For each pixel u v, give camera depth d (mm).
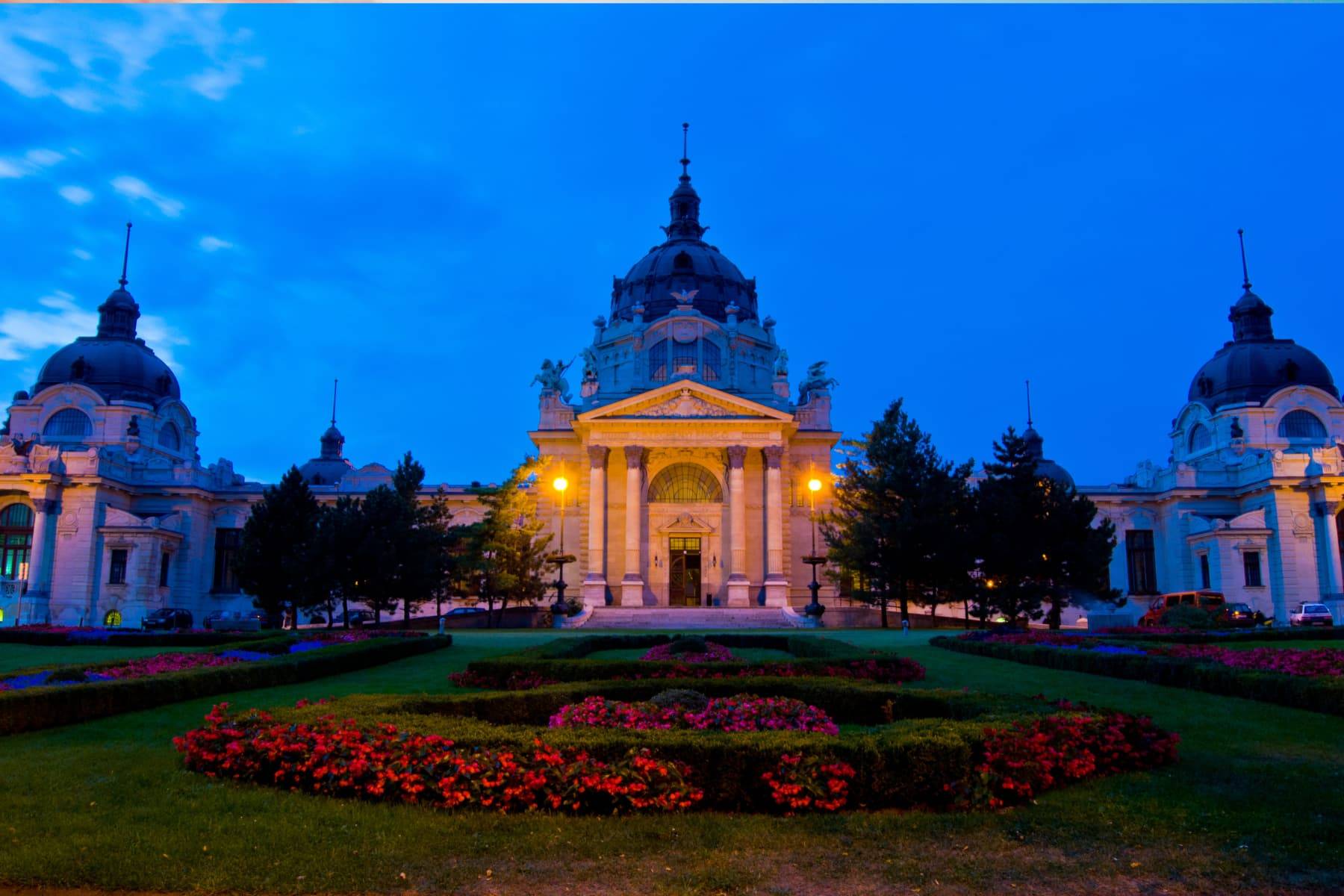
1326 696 18047
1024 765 12266
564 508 73812
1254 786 12922
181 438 83188
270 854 10086
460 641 40312
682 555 73562
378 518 54594
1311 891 9398
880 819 11453
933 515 53594
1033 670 27469
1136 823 11312
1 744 15367
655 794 11711
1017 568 51344
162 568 73438
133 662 24188
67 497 71438
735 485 69562
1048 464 85875
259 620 64938
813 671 24297
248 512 79312
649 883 9562
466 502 81750
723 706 15812
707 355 79312
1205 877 9734
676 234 88875
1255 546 71875
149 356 82500
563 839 10680
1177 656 24094
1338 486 69562
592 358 83062
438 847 10383
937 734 12422
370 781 12086
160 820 11109
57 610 69625
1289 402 76812
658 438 70562
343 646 28828
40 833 10656
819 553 72812
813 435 74812
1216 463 77562
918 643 38000
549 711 17969
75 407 76938
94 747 15125
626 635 39531
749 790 11938
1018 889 9516
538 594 64500
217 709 14109
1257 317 81438
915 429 59438
